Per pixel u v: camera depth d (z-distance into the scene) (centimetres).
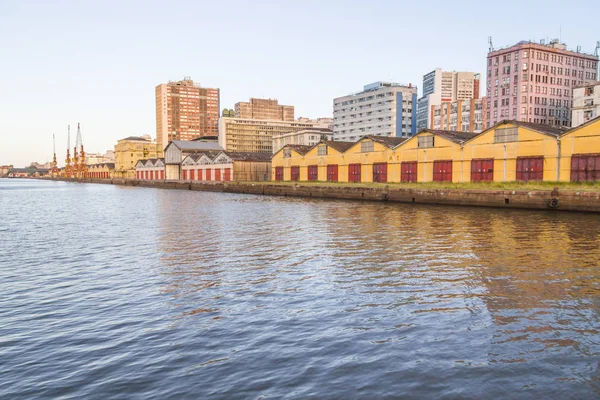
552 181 4284
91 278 1566
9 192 9838
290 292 1325
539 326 1016
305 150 7819
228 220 3378
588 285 1354
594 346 905
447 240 2234
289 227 2880
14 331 1049
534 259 1739
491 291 1299
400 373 799
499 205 4094
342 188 5866
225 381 780
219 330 1023
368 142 6425
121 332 1027
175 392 747
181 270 1658
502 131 4741
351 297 1262
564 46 12875
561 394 726
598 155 3988
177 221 3375
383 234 2480
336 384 762
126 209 4688
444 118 14962
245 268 1666
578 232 2477
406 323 1045
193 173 11125
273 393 736
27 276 1617
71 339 991
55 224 3356
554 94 12544
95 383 785
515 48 12312
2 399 734
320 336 975
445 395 725
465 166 5122
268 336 980
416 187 5397
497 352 880
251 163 9550
